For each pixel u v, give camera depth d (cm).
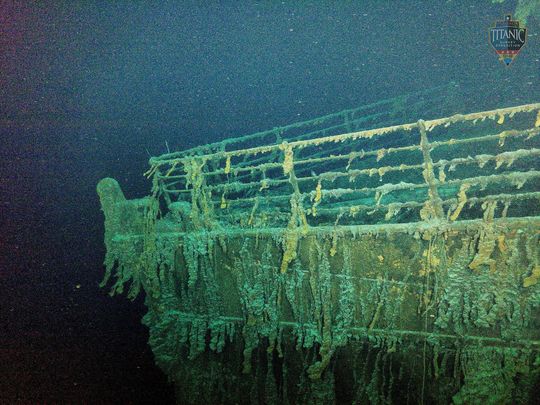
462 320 410
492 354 406
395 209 422
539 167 598
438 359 432
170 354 601
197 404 593
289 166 461
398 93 3344
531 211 510
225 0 4419
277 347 510
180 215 566
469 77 1510
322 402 505
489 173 636
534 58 920
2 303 1376
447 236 401
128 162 3359
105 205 613
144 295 1320
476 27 1534
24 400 1012
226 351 555
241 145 3234
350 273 454
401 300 435
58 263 1617
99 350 1186
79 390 1059
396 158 853
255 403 550
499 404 406
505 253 381
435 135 964
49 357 1143
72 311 1340
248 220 537
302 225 468
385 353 459
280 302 498
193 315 566
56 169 2914
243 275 515
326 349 475
